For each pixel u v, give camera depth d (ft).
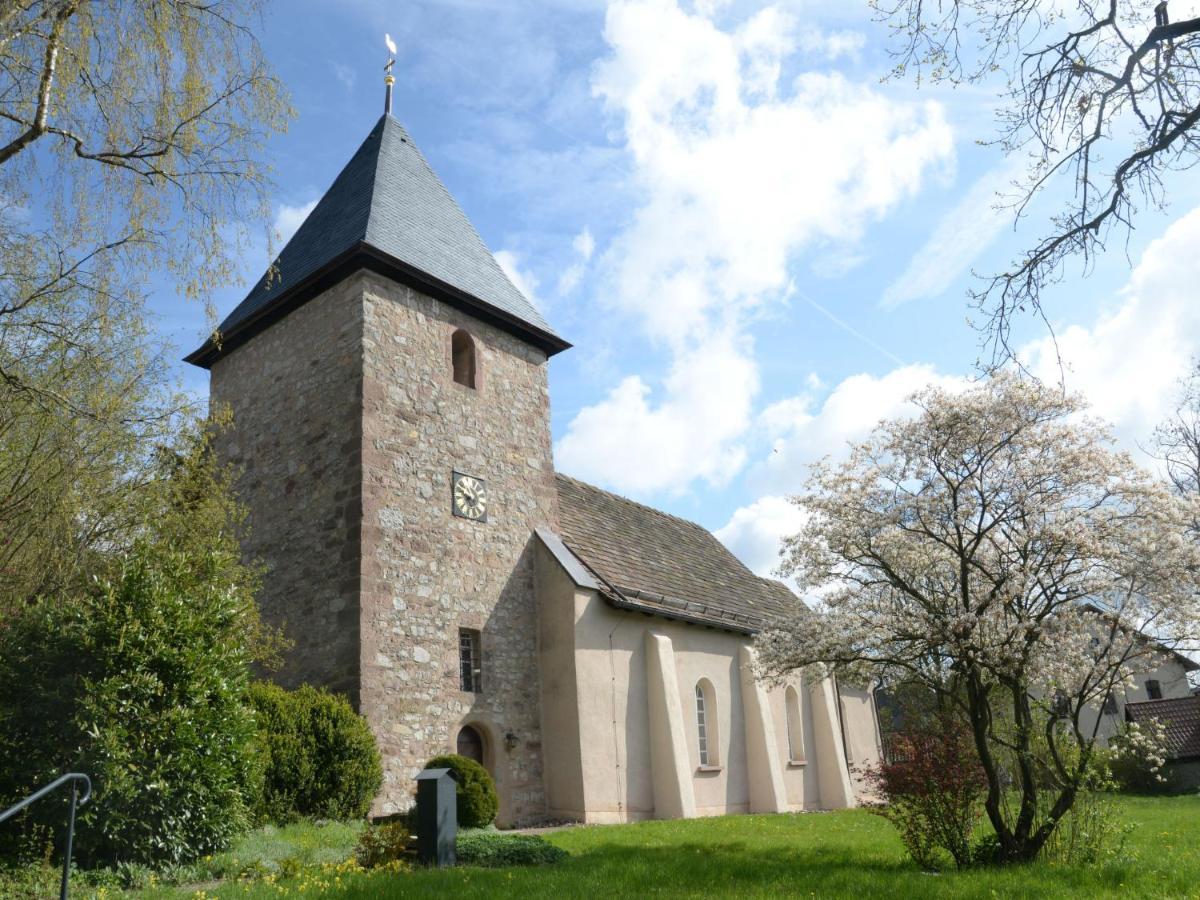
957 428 37.73
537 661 58.85
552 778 56.44
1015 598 36.76
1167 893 26.50
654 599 64.69
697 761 65.10
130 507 45.24
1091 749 33.60
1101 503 37.65
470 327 62.18
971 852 34.73
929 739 35.76
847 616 40.27
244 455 59.93
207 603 36.40
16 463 40.01
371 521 51.01
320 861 33.22
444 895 26.40
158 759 31.32
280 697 42.63
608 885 28.53
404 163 66.95
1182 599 35.47
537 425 65.41
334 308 56.95
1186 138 25.99
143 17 30.14
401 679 49.75
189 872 30.35
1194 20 24.86
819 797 79.77
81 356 39.27
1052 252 28.02
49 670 31.96
